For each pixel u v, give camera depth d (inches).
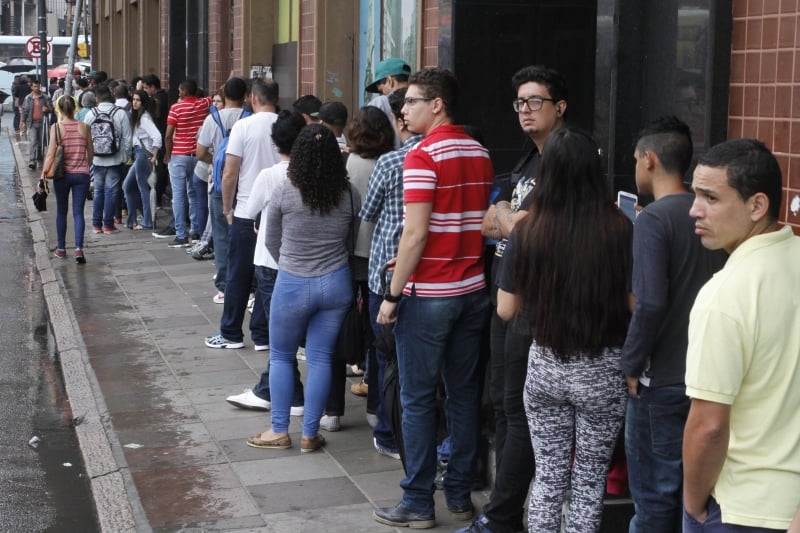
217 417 276.2
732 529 120.1
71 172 506.6
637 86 219.0
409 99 198.1
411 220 190.4
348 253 237.3
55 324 388.8
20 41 2337.6
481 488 223.6
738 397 119.8
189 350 345.4
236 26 585.0
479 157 197.9
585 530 168.6
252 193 273.6
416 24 358.6
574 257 159.5
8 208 772.0
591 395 162.9
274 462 242.1
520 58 295.0
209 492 225.0
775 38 180.7
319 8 445.7
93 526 219.6
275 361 247.0
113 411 283.4
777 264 119.0
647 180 157.5
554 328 161.2
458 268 196.1
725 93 193.3
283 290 235.9
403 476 232.8
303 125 271.6
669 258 149.9
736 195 119.2
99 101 597.0
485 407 225.1
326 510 214.5
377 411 243.3
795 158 176.2
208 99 561.9
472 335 201.8
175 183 546.0
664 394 151.5
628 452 157.8
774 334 117.7
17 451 265.1
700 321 119.5
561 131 163.2
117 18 1110.4
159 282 462.6
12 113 2106.3
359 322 237.3
